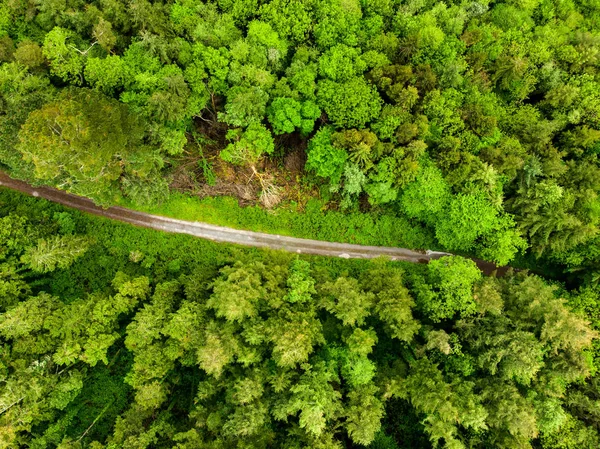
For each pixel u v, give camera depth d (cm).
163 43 3738
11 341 3466
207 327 3356
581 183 3931
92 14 3753
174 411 3712
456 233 4034
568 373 3347
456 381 3375
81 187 3347
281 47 3959
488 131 3928
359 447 3653
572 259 3959
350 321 3369
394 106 3909
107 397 3838
